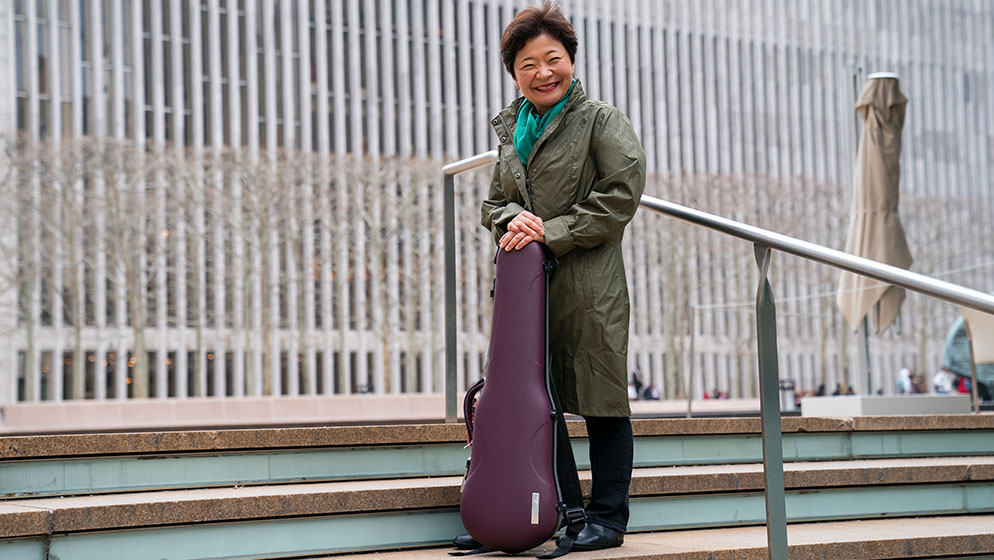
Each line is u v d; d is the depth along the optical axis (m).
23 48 36.22
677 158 49.16
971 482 3.92
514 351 2.85
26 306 34.16
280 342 39.59
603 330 2.92
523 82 3.06
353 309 41.44
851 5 54.72
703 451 3.89
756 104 51.75
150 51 38.22
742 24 51.81
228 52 39.56
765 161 51.53
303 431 3.26
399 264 42.50
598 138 2.99
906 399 6.88
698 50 50.44
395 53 43.38
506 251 2.92
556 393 2.88
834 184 48.50
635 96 48.47
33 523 2.43
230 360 38.62
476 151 44.47
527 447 2.79
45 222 34.34
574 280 2.95
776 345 2.68
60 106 36.44
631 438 3.04
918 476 3.81
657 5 49.59
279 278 39.31
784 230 46.38
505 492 2.78
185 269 37.69
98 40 37.12
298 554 2.83
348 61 42.16
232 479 3.16
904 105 8.36
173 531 2.66
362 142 42.00
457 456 3.52
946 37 57.53
